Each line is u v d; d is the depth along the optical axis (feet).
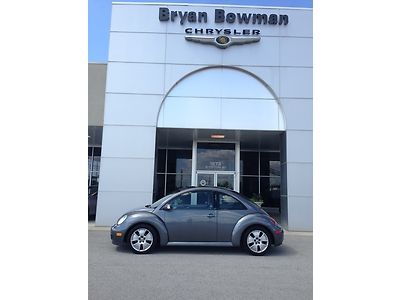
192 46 42.11
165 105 41.65
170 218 25.63
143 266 21.63
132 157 40.50
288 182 40.50
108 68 41.47
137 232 25.53
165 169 58.29
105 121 40.78
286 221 40.50
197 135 47.11
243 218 25.80
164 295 16.26
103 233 34.99
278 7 42.63
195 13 42.27
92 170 59.62
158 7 42.39
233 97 42.06
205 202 26.16
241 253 26.23
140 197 39.91
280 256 25.49
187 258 24.16
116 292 16.60
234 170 51.34
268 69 42.04
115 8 42.16
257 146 55.67
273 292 16.97
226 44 41.93
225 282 18.49
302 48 42.32
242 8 42.55
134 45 41.88
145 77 41.65
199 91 42.04
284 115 41.47
